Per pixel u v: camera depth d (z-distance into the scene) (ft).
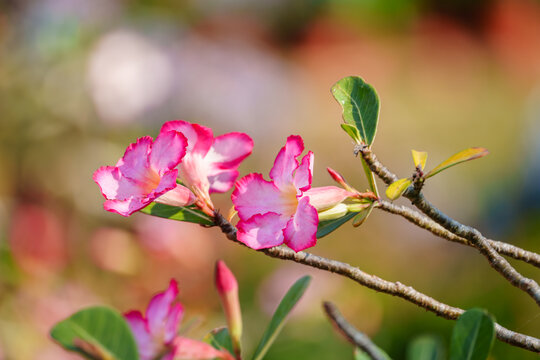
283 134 11.39
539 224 9.97
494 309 7.89
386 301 7.69
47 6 8.55
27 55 8.16
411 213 3.38
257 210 3.32
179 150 3.29
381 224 9.60
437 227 3.37
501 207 10.49
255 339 7.00
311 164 3.31
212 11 12.59
